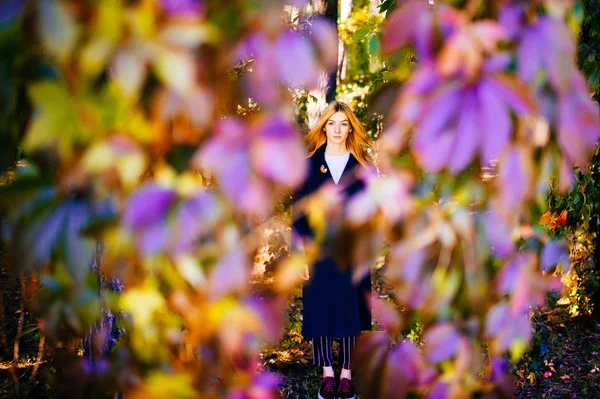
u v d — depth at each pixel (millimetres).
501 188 774
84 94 679
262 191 680
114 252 744
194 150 723
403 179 815
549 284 900
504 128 672
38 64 680
